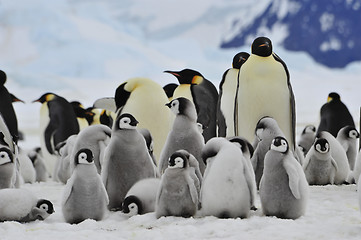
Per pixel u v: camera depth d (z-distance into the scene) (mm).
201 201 10070
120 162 11547
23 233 9102
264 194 9914
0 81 19734
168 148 12219
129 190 11164
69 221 10102
